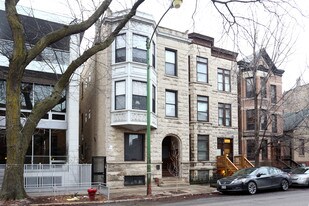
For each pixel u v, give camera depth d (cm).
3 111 2191
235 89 3306
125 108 2394
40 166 2008
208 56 3108
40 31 2195
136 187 2397
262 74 3444
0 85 2191
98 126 2520
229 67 3275
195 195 2017
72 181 2050
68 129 2316
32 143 2248
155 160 2595
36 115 1653
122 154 2455
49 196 1809
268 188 2080
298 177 2359
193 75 2983
